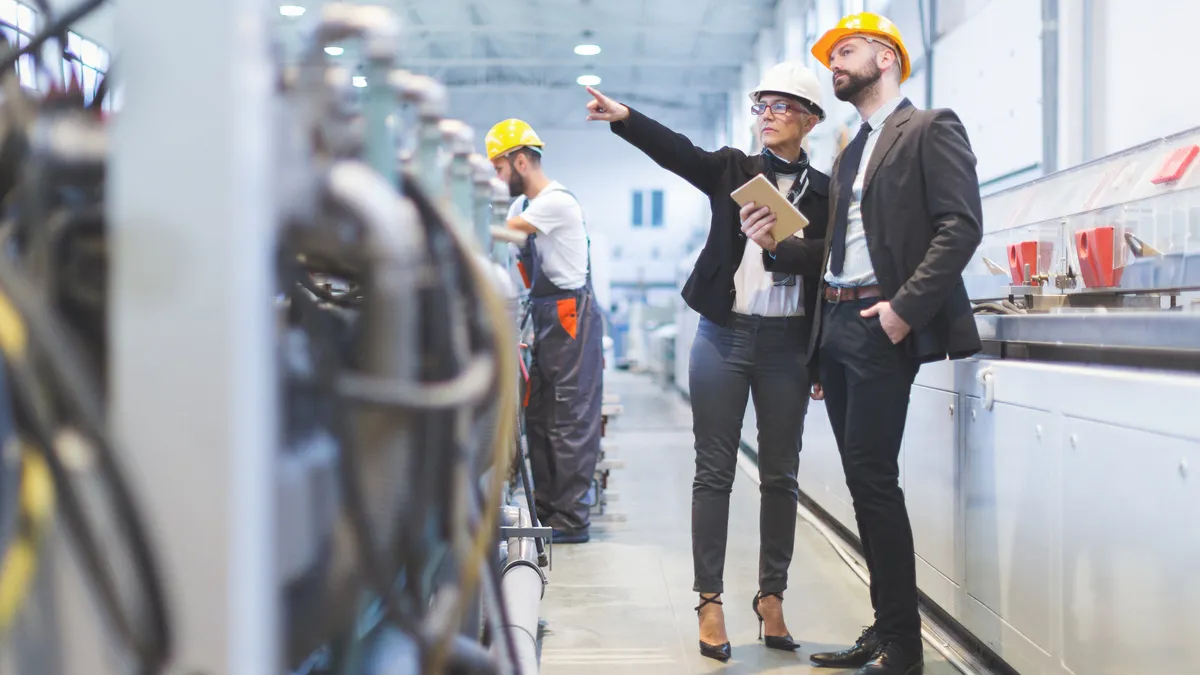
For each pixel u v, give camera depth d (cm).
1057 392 172
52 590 57
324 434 74
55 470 50
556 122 1549
